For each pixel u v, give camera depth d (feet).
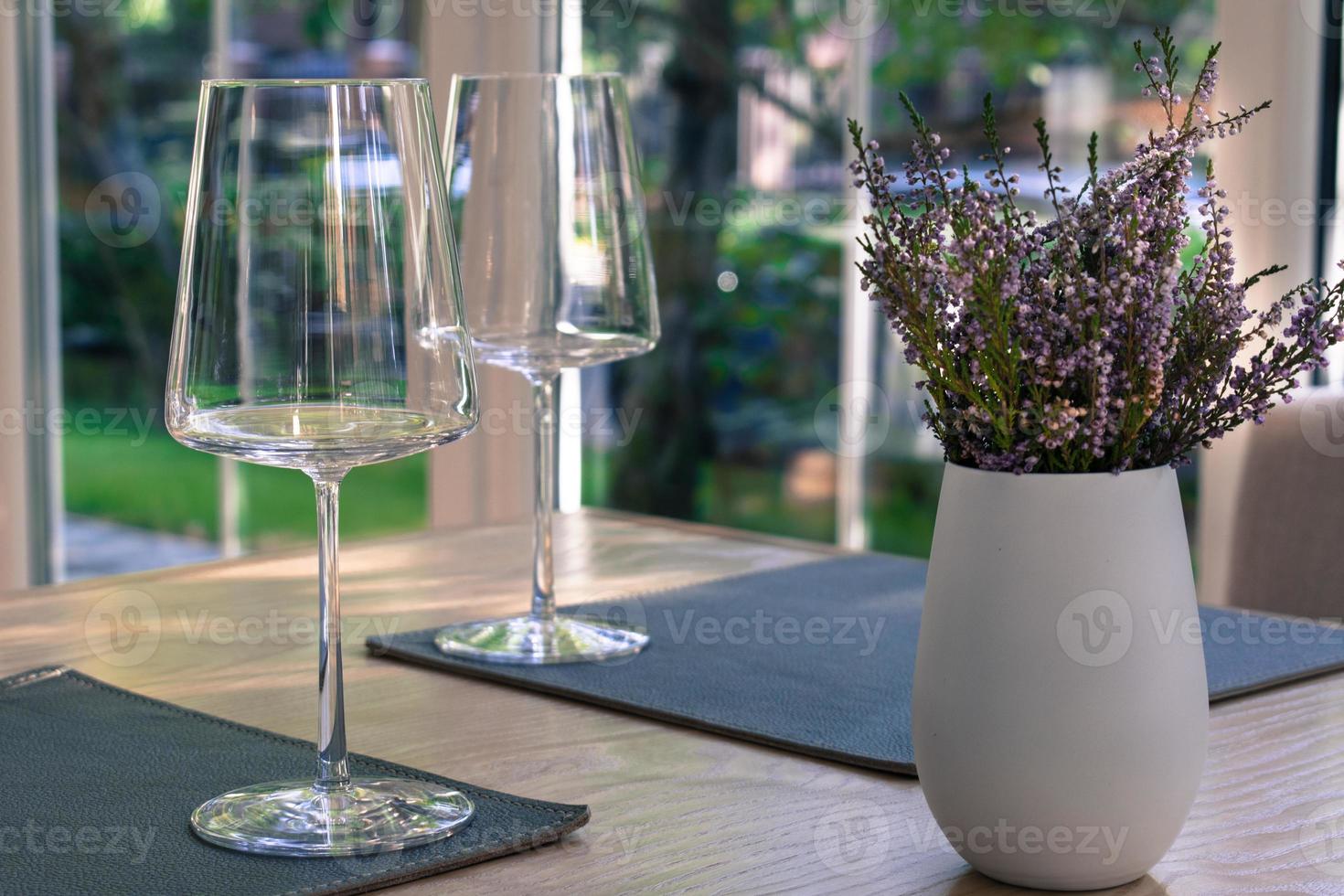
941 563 2.29
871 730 2.98
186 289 2.28
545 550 3.90
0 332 9.29
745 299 8.62
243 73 9.11
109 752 2.85
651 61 8.89
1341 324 2.27
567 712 3.18
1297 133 6.58
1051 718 2.16
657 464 9.13
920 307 2.21
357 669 3.55
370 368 2.26
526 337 3.78
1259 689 3.34
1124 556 2.18
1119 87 7.11
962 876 2.29
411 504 9.59
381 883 2.20
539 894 2.19
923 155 2.27
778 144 8.38
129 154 9.20
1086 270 2.26
